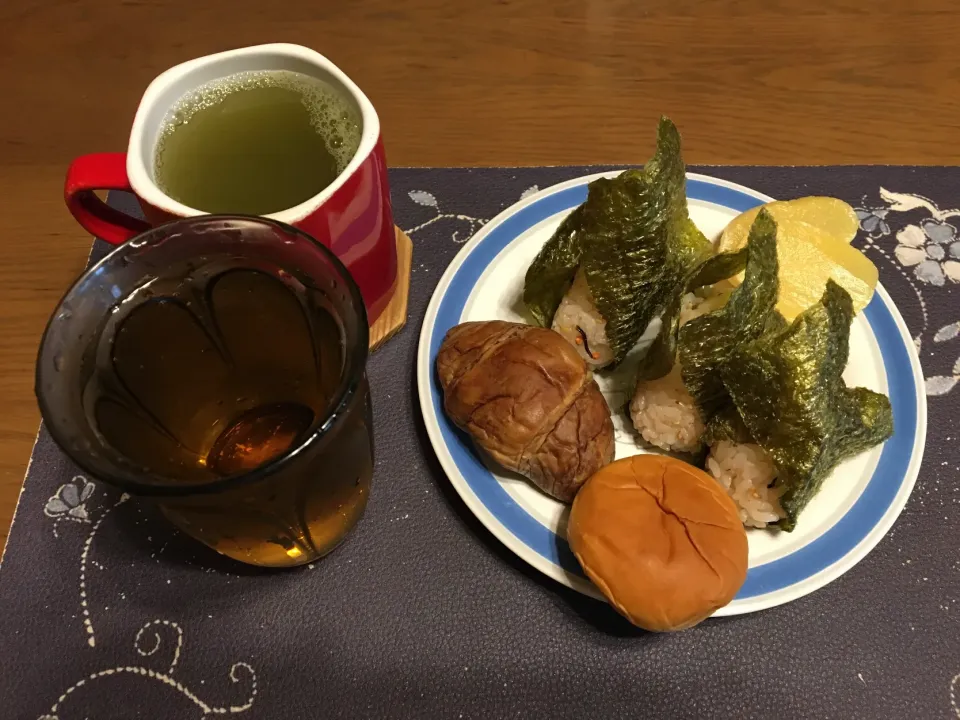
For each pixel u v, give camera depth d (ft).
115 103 2.58
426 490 1.92
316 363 1.51
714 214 2.21
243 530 1.34
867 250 2.30
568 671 1.70
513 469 1.77
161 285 1.38
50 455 1.94
